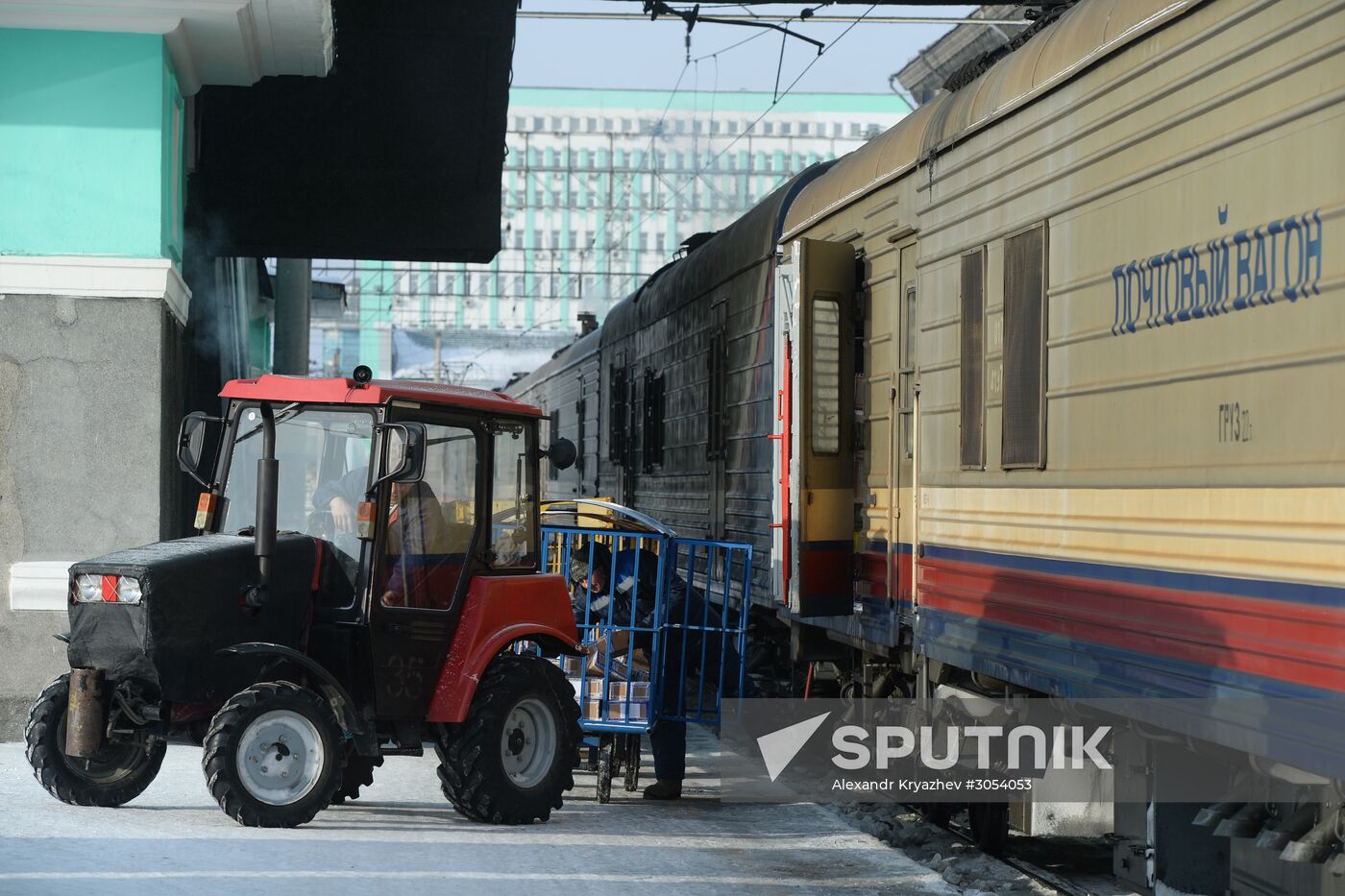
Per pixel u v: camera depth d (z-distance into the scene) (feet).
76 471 55.52
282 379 41.78
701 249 82.43
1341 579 24.72
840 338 52.95
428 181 86.74
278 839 35.99
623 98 459.73
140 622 37.27
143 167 56.18
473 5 79.82
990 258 40.27
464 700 41.42
